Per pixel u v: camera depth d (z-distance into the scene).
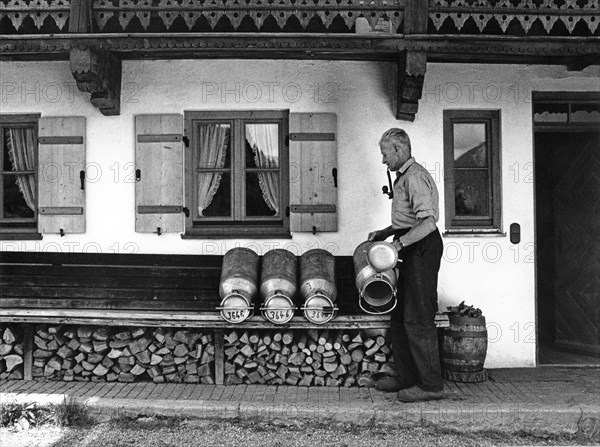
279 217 6.48
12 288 5.92
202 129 6.51
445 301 6.37
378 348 5.63
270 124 6.52
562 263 7.13
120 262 6.21
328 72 6.43
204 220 6.47
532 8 5.48
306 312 5.43
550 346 7.31
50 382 5.74
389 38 5.52
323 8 5.50
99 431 4.96
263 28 6.45
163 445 4.70
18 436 4.87
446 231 6.39
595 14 5.46
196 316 5.52
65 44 5.52
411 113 6.22
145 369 5.77
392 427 5.01
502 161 6.42
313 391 5.54
